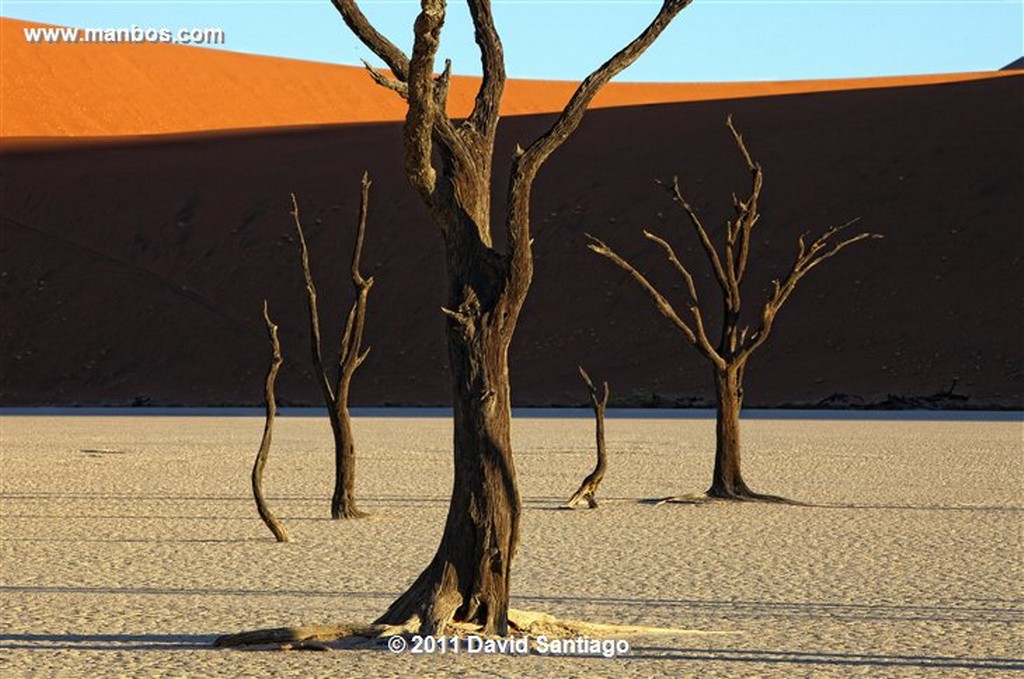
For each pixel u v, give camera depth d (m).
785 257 71.69
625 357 67.88
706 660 10.65
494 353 10.77
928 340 65.62
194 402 68.38
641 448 34.75
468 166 10.76
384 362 70.75
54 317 74.81
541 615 11.50
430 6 9.92
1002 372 63.22
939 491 24.23
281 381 69.75
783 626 12.12
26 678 9.98
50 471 28.34
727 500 22.41
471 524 10.90
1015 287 68.38
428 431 42.72
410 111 10.29
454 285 10.82
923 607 13.09
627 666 10.39
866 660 10.70
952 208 73.50
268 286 76.75
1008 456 31.88
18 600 13.46
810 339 66.50
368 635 11.07
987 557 16.42
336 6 10.70
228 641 11.15
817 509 21.62
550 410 59.06
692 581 14.64
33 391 70.50
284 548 17.28
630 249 74.19
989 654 10.94
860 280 69.75
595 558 16.38
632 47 10.83
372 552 16.91
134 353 72.50
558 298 72.19
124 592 13.95
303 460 31.16
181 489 24.78
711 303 70.25
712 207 75.31
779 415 53.38
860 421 48.50
